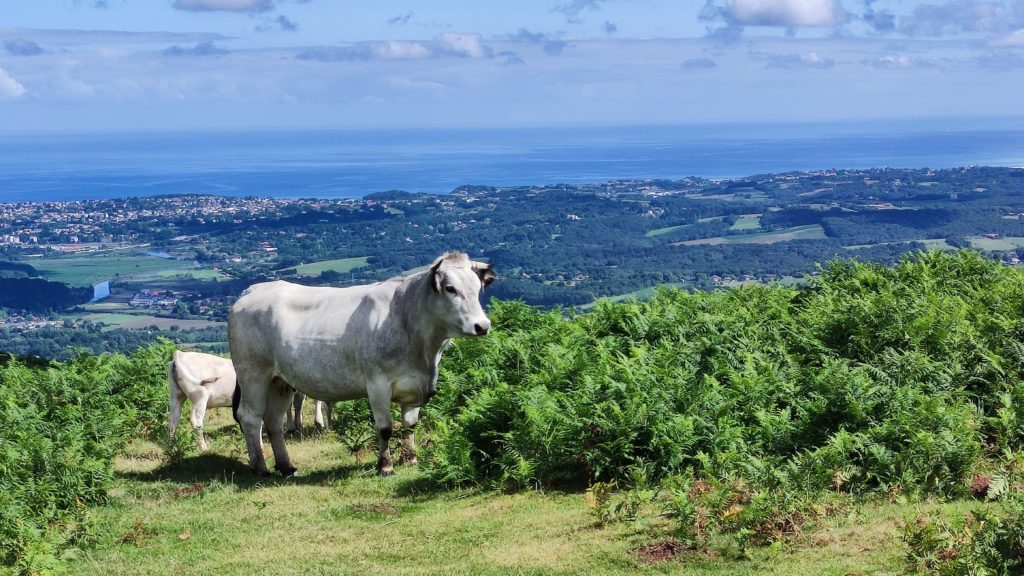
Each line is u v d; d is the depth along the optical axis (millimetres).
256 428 13156
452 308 11820
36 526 10000
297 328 12664
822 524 8797
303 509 11125
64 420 15023
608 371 12422
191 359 15109
